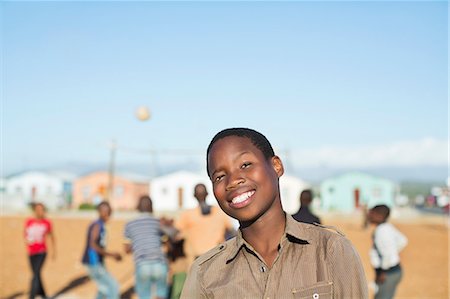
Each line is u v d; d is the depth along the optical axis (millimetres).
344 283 2068
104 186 66188
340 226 35562
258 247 2180
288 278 2094
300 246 2141
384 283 7891
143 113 21938
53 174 71562
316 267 2096
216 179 2211
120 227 32281
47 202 64062
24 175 68875
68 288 12211
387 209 8023
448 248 20781
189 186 61406
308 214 7840
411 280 13062
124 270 14586
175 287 8586
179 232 8258
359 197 63500
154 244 8188
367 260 17281
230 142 2191
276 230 2168
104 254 9102
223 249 2281
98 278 9133
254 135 2232
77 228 30875
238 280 2170
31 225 10414
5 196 62594
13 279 13359
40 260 10492
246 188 2141
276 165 2250
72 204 66500
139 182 66625
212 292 2207
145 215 8258
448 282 12688
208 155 2244
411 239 25031
